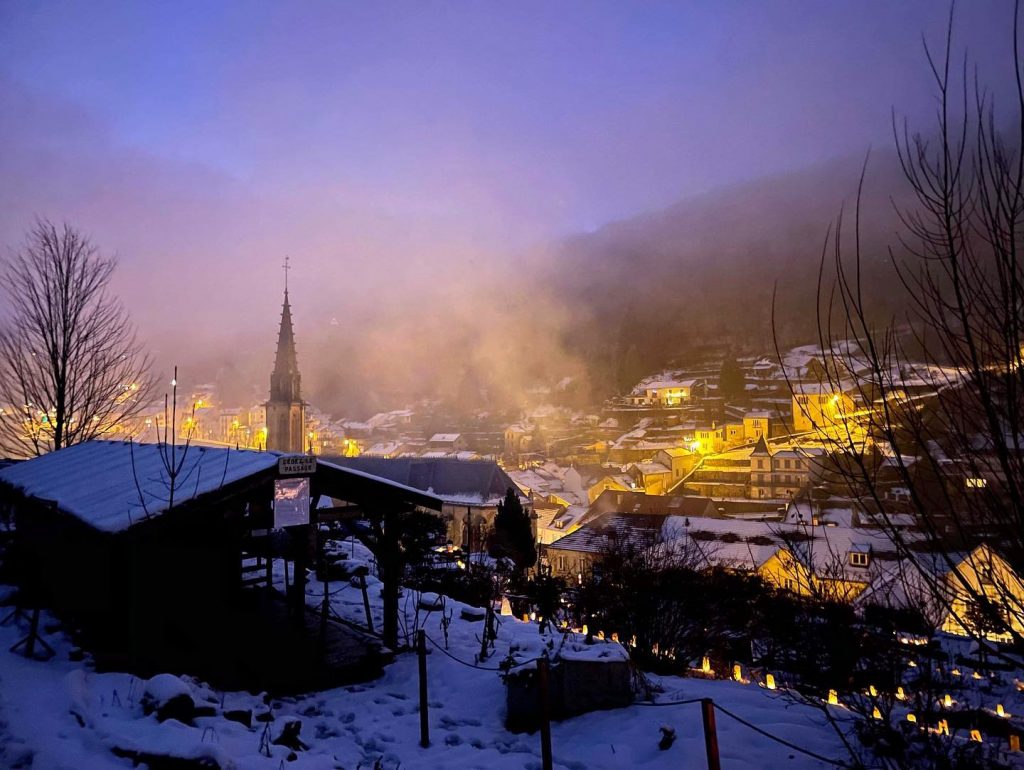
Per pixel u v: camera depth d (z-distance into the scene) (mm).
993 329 3598
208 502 8820
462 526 63625
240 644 9930
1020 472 3377
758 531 38688
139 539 8320
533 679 7961
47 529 11570
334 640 10523
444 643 11281
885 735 6863
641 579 12266
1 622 9758
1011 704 9281
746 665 12906
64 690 7062
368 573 16297
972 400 3648
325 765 6492
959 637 12312
